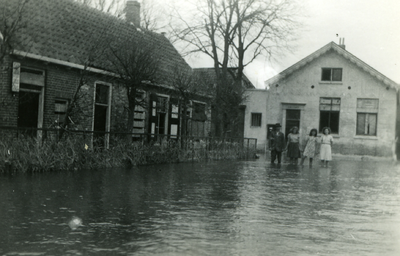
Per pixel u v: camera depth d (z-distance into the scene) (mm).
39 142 13477
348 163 26594
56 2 19328
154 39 19641
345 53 34250
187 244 5617
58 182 11141
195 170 16375
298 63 35281
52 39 17281
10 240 5613
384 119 33969
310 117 35562
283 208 8547
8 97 15078
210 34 26781
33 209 7605
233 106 25750
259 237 6105
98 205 8188
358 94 34562
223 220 7199
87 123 18609
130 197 9234
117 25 19484
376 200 10125
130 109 18094
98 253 5133
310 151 22375
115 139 16547
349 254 5391
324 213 8164
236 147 25797
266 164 21641
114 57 18281
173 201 8914
